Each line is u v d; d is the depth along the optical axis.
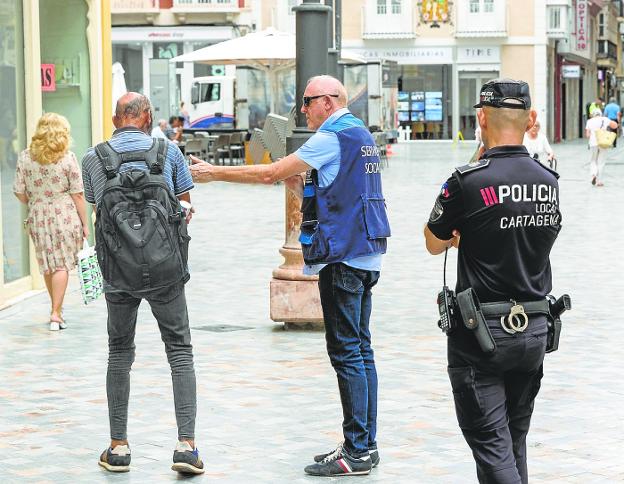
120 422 8.16
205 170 8.08
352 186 7.99
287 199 13.39
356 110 50.56
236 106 49.16
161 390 10.45
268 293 16.23
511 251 6.08
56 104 18.55
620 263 18.92
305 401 10.05
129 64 63.81
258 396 10.23
